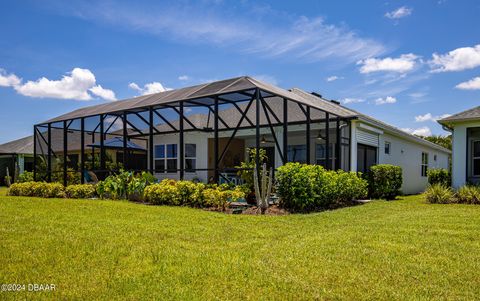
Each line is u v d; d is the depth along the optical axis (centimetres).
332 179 953
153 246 493
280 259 438
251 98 1084
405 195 1609
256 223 678
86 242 512
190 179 1616
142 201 1066
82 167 1330
